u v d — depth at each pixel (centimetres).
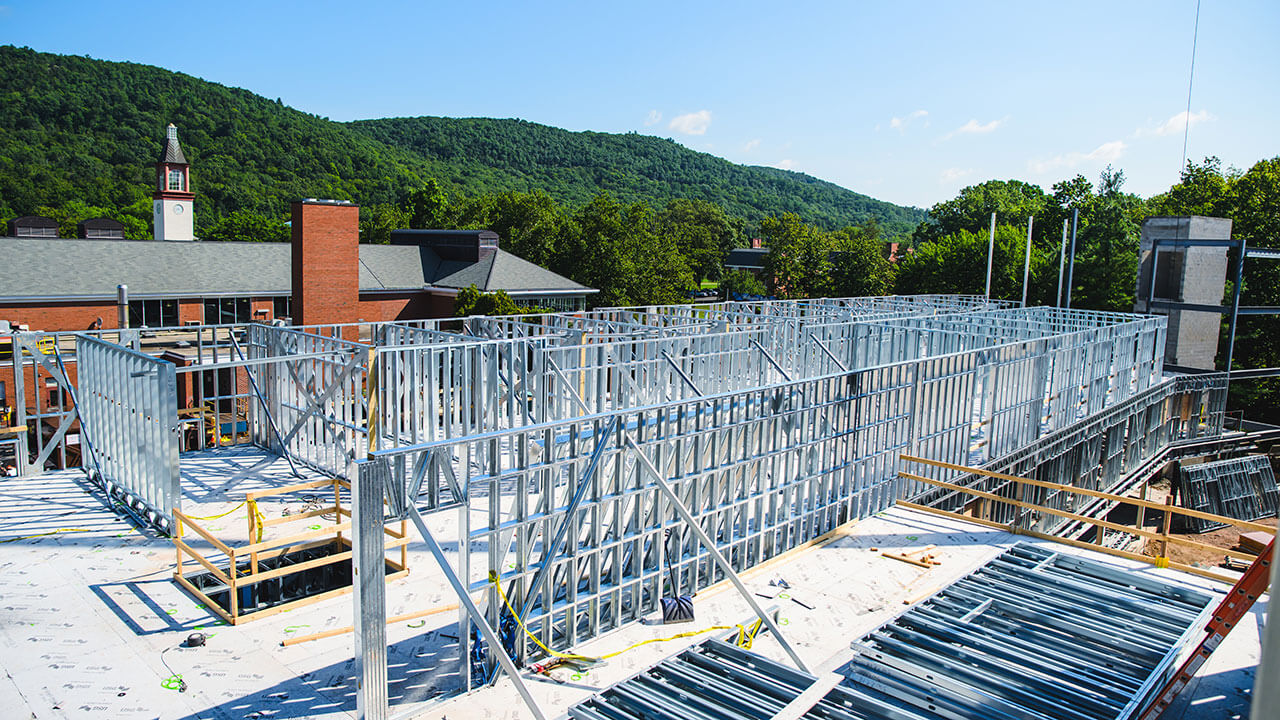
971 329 2133
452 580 729
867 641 779
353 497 661
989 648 764
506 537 800
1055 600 873
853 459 1280
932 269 6003
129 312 3456
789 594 1026
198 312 3638
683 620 915
